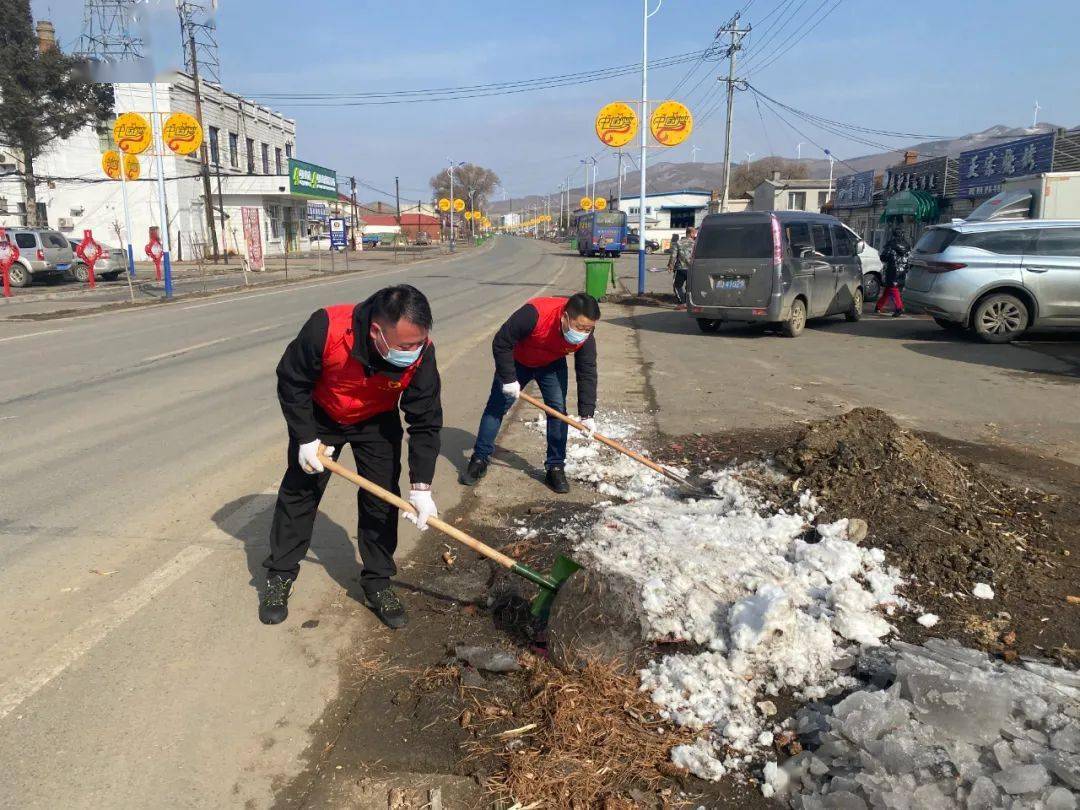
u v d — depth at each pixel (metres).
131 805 2.34
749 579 3.52
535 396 8.10
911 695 2.74
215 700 2.86
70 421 6.78
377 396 3.12
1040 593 3.71
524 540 4.35
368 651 3.23
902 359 10.38
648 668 3.06
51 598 3.57
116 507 4.71
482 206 129.75
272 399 7.69
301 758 2.59
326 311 3.06
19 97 30.06
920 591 3.69
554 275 29.88
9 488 5.03
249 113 45.09
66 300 18.23
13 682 2.92
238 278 26.55
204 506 4.75
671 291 21.86
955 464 4.95
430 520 3.26
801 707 2.87
